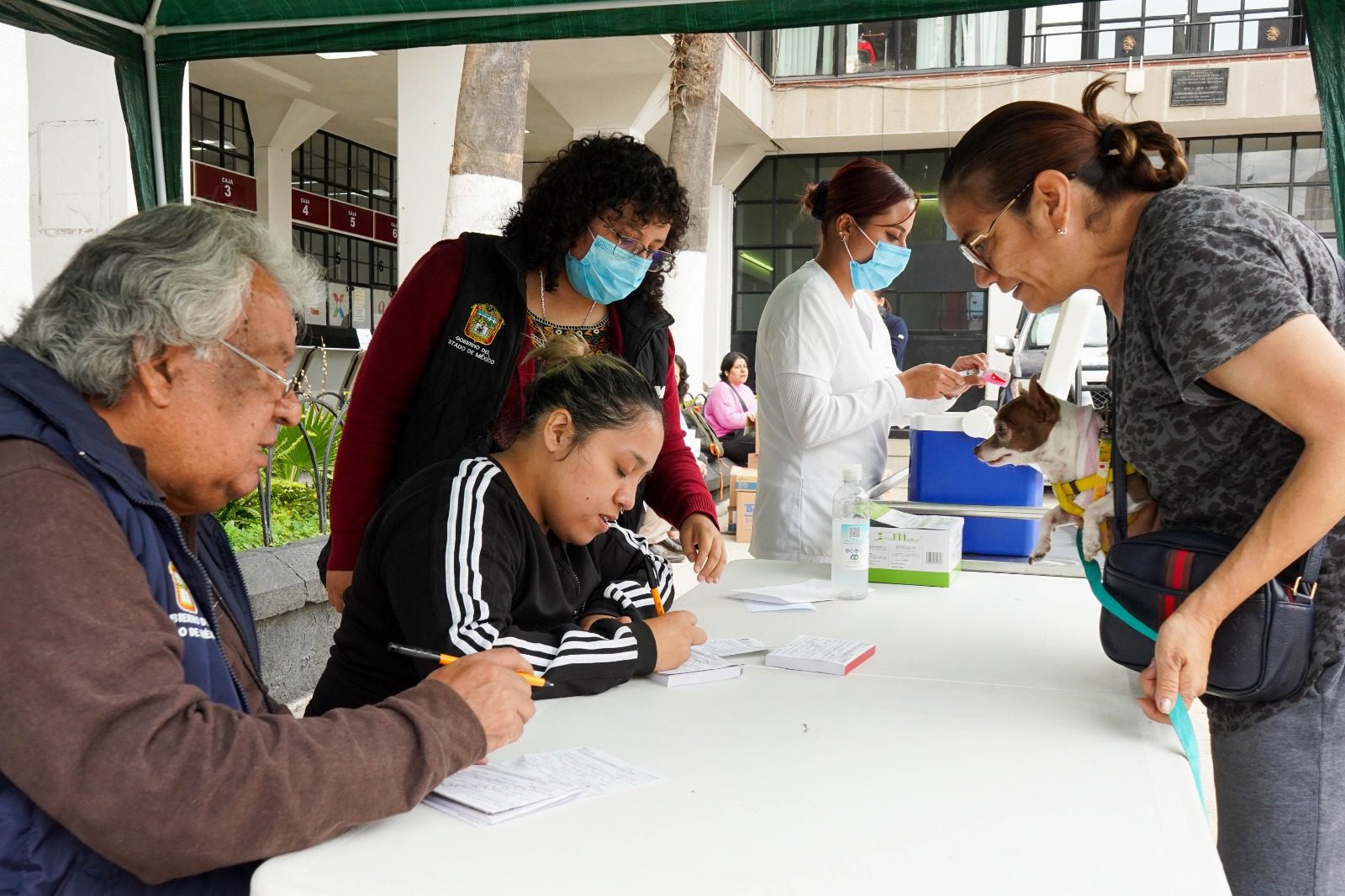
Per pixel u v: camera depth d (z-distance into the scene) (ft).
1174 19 49.75
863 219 9.51
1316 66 7.99
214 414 4.01
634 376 5.90
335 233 53.11
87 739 3.25
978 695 5.59
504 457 5.98
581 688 5.43
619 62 36.14
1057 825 3.97
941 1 9.23
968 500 9.59
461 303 7.60
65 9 10.46
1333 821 5.15
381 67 39.93
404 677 5.83
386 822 3.91
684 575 21.57
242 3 10.83
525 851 3.69
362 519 7.82
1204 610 4.83
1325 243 5.16
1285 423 4.64
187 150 12.46
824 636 6.79
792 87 52.24
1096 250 5.48
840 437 9.52
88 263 3.90
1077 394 26.91
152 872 3.38
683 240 8.06
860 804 4.13
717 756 4.65
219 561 5.07
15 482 3.48
